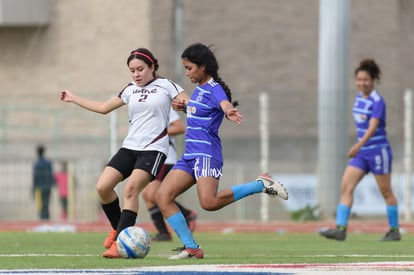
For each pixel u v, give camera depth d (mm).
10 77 75625
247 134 73812
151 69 26172
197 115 24938
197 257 25375
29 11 74250
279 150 74750
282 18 79938
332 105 57281
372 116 35562
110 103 26703
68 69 74750
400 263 24156
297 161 74500
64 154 64062
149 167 25766
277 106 75750
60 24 74938
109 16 74000
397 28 84188
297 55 80125
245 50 79000
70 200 62125
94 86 74188
